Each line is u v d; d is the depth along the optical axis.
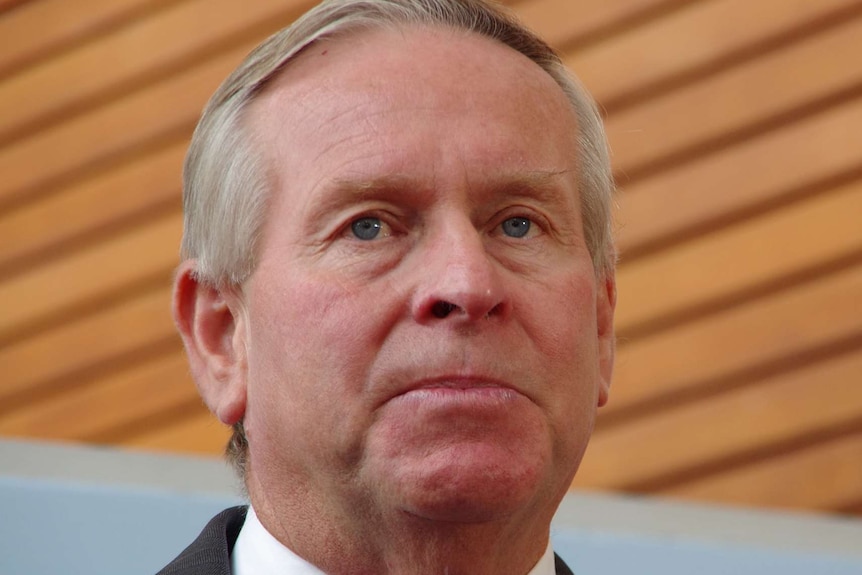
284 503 2.40
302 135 2.39
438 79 2.39
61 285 6.14
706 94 5.58
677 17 5.63
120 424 5.94
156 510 4.00
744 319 5.47
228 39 6.08
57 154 6.23
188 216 2.62
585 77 5.71
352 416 2.21
